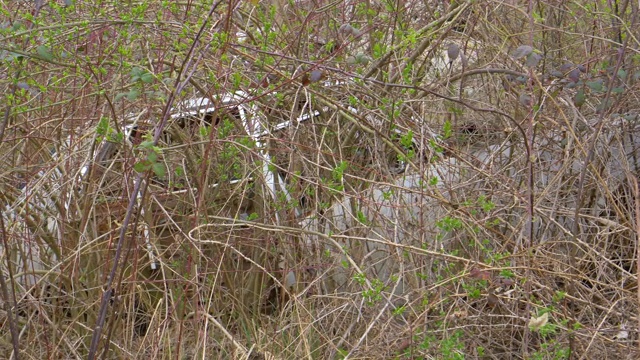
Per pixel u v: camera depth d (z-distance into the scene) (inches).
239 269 175.2
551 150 172.9
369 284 140.7
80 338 152.7
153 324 150.3
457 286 145.9
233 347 158.2
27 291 148.7
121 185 161.6
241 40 178.9
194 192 171.9
